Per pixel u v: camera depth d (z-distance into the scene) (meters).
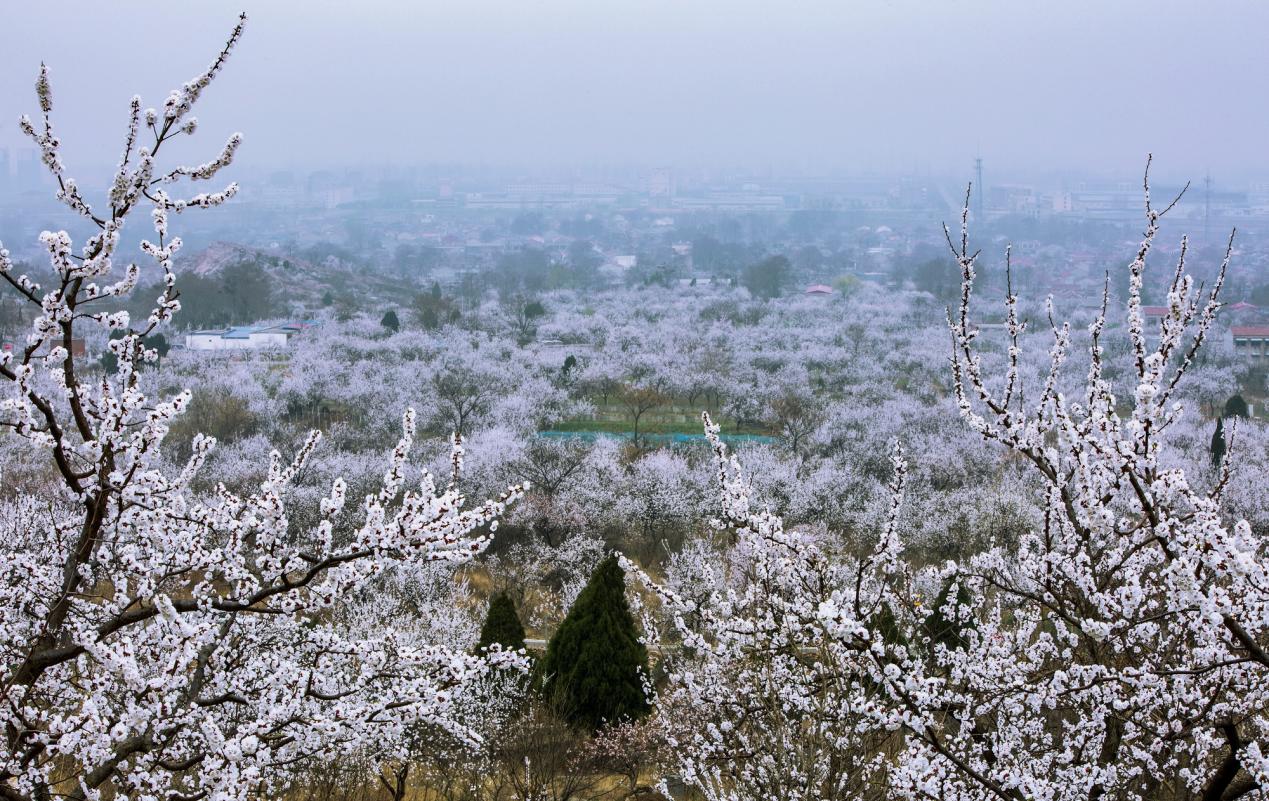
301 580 8.05
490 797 17.23
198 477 46.97
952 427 63.50
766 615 11.55
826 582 11.29
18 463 40.91
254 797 8.79
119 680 9.37
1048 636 10.09
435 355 96.00
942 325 127.75
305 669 9.41
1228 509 42.44
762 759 11.40
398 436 61.38
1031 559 9.38
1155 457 7.20
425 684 8.55
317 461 49.09
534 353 99.19
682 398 83.00
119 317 8.02
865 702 8.41
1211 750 9.72
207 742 7.79
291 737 8.20
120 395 8.24
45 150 7.27
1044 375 78.94
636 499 45.38
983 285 187.00
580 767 19.42
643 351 98.94
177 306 8.28
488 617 23.86
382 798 17.70
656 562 41.72
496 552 40.06
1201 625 8.00
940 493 44.97
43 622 8.65
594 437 67.50
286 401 69.44
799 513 45.41
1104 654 9.27
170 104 7.39
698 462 53.31
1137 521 9.23
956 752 9.70
